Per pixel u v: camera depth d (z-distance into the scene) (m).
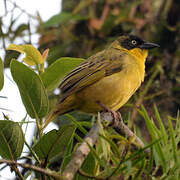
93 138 5.62
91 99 9.02
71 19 12.95
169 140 6.47
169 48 12.74
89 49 13.09
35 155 6.15
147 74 11.98
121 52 10.05
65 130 6.13
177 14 13.03
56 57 12.56
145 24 13.05
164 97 11.98
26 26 12.55
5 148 6.01
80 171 5.18
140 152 5.24
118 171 5.33
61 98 8.71
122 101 9.40
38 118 6.32
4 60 9.23
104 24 13.21
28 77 6.11
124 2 13.70
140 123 11.17
